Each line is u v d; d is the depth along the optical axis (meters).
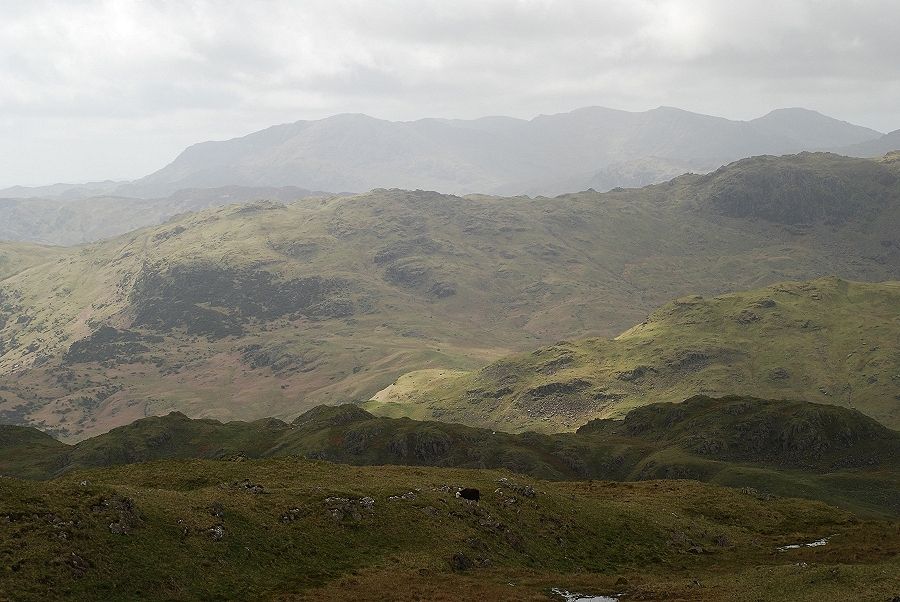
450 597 64.81
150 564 61.31
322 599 62.34
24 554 56.47
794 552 95.19
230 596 61.28
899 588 62.31
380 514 83.56
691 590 70.50
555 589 71.38
